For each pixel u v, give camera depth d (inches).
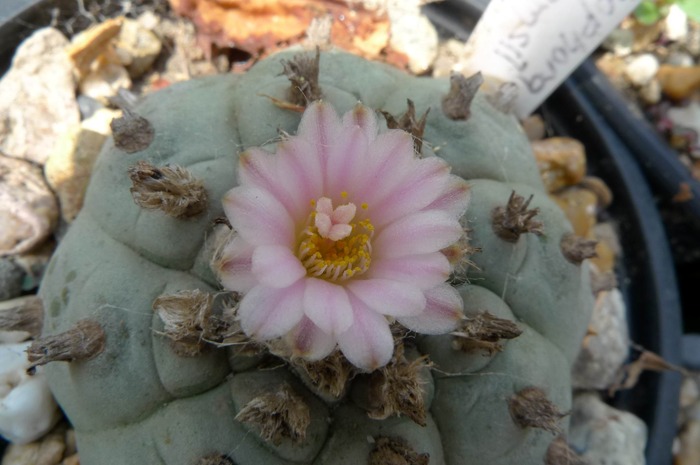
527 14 4.1
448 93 3.3
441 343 2.8
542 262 3.1
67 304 2.8
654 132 5.2
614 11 4.0
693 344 5.1
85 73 4.6
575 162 4.9
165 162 2.9
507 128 3.6
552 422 2.7
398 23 4.9
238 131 3.0
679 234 5.2
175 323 2.4
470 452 2.8
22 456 3.7
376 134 2.1
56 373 2.9
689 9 5.3
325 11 4.7
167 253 2.7
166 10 5.0
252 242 1.9
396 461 2.5
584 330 3.4
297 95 2.9
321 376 2.4
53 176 4.2
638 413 4.5
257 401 2.3
